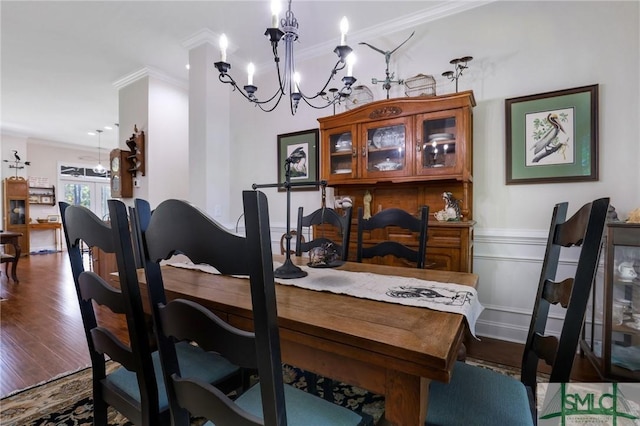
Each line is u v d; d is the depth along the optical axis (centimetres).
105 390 115
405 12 273
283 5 259
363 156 269
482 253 256
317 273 158
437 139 243
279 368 64
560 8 231
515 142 243
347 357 87
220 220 351
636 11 210
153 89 404
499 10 250
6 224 690
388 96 284
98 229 97
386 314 99
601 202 88
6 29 308
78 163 862
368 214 290
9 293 389
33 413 162
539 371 200
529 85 240
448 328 88
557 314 236
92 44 337
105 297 102
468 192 250
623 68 213
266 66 365
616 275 182
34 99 504
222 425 73
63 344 244
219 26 302
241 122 368
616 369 182
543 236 234
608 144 217
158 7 274
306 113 338
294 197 344
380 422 138
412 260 188
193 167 347
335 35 307
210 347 69
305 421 90
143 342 95
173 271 164
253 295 61
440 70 272
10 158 721
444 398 101
